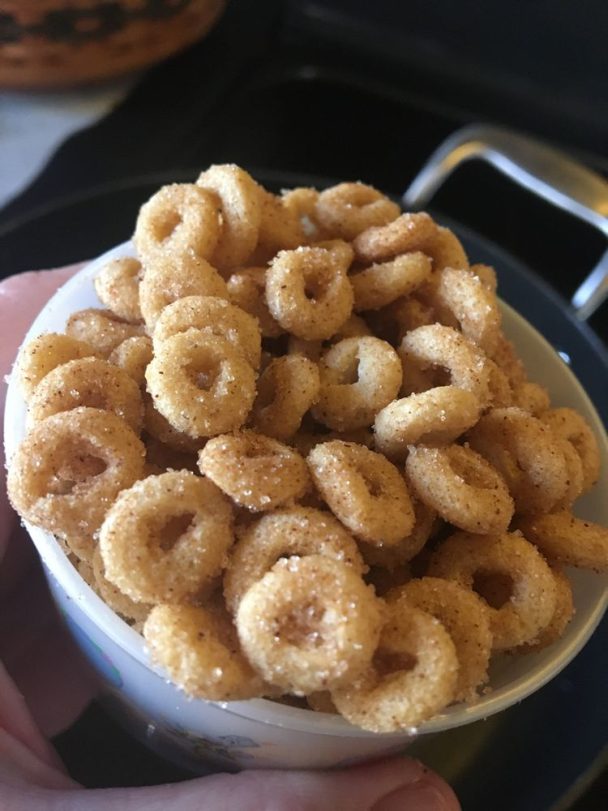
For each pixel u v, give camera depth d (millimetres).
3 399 92
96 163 154
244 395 73
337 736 67
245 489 66
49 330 88
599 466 91
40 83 155
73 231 134
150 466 74
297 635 62
